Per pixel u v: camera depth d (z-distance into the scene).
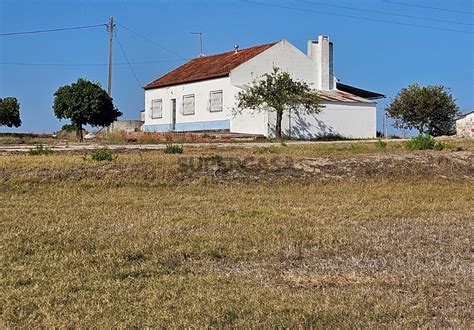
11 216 13.91
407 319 7.16
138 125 63.34
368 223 13.66
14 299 7.71
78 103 42.28
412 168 24.17
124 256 10.07
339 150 28.55
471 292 8.20
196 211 15.12
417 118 59.75
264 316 7.21
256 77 51.59
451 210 15.99
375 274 9.12
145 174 20.89
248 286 8.41
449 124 60.59
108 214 14.38
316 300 7.77
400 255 10.45
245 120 49.19
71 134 49.50
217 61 56.00
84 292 8.05
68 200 16.89
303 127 49.41
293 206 16.30
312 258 10.23
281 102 46.06
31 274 8.88
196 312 7.28
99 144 34.94
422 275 9.06
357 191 19.91
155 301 7.67
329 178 22.34
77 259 9.80
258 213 14.76
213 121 51.97
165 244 10.95
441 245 11.30
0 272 9.04
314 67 55.53
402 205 16.69
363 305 7.59
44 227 12.48
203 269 9.44
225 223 13.23
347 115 51.91
